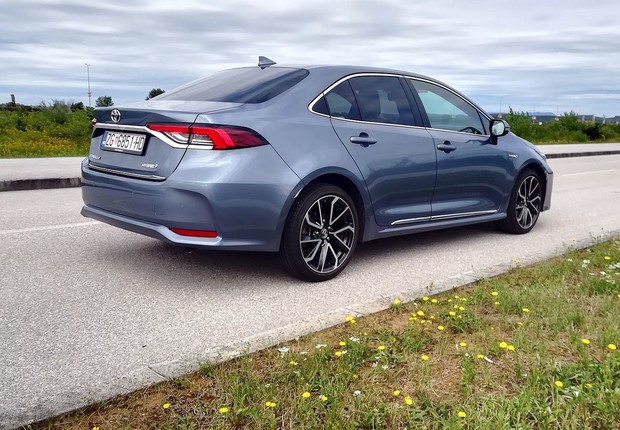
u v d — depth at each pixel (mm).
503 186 6285
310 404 2514
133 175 4230
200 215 3967
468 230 6914
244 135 4082
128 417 2492
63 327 3561
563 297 4016
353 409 2494
